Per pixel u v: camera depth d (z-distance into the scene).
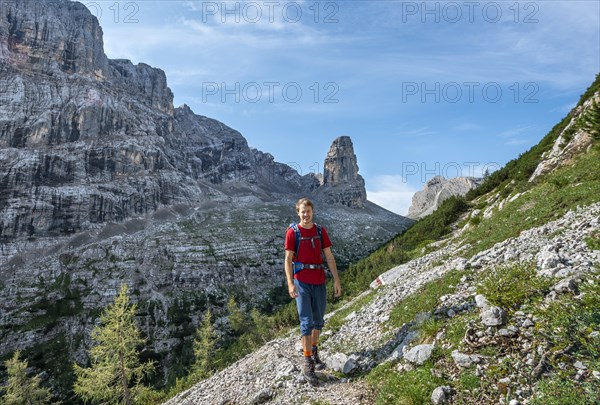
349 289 29.44
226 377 11.06
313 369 7.53
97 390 33.91
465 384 5.30
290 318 40.41
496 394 4.96
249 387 8.72
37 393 53.06
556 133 38.91
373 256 45.09
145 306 130.38
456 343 6.27
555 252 8.30
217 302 142.62
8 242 171.12
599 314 5.41
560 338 5.33
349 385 7.05
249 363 11.45
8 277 143.25
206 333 58.12
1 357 97.31
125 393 34.28
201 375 24.16
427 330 7.18
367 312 11.43
